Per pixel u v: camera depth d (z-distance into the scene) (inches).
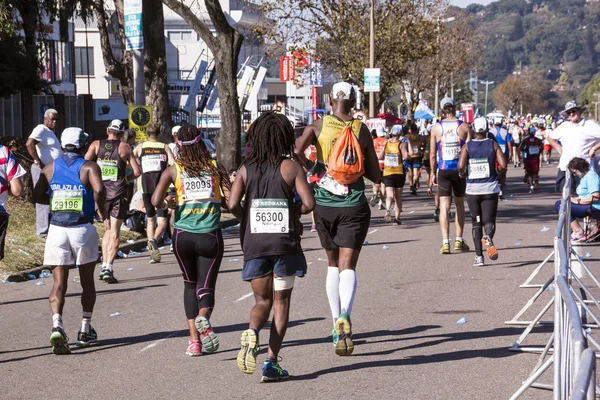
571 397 114.0
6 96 1002.7
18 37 1028.5
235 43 998.4
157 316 417.4
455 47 3122.5
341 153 317.7
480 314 398.9
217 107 2775.6
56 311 341.4
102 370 317.1
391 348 337.7
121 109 2384.4
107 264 523.8
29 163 831.1
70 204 347.3
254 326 283.0
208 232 323.9
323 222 324.2
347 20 1817.2
